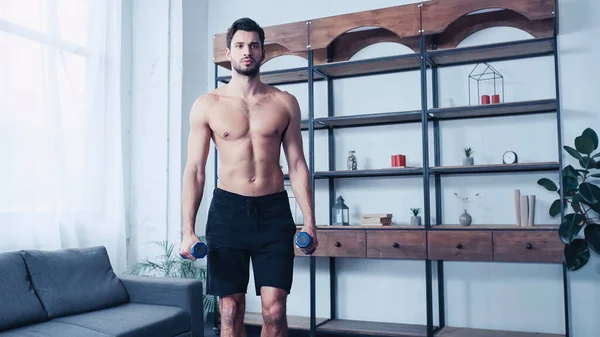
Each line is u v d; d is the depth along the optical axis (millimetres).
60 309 3027
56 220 3615
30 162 3512
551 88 3656
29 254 3078
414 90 4031
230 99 2229
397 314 4016
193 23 4629
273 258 2170
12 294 2834
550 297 3621
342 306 4172
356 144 4188
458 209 3857
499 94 3785
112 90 4195
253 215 2160
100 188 4051
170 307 3287
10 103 3424
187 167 2221
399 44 4098
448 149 3904
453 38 3918
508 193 3734
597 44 3537
